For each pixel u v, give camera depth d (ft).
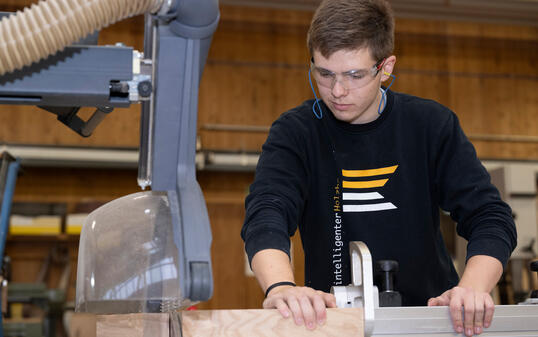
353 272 2.92
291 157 4.00
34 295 14.12
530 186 15.71
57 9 2.10
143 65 2.34
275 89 19.63
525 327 2.87
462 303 2.81
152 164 2.37
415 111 4.14
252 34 19.71
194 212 2.25
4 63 2.08
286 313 2.57
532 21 20.71
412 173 4.09
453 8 19.97
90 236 2.68
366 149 4.10
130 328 2.73
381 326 2.67
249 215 3.58
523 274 14.44
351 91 3.56
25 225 15.75
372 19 3.49
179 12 2.23
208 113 19.10
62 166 17.43
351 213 4.09
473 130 20.54
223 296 18.13
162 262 2.43
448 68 20.70
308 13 19.66
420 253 4.07
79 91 2.22
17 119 17.80
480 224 3.68
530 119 20.98
